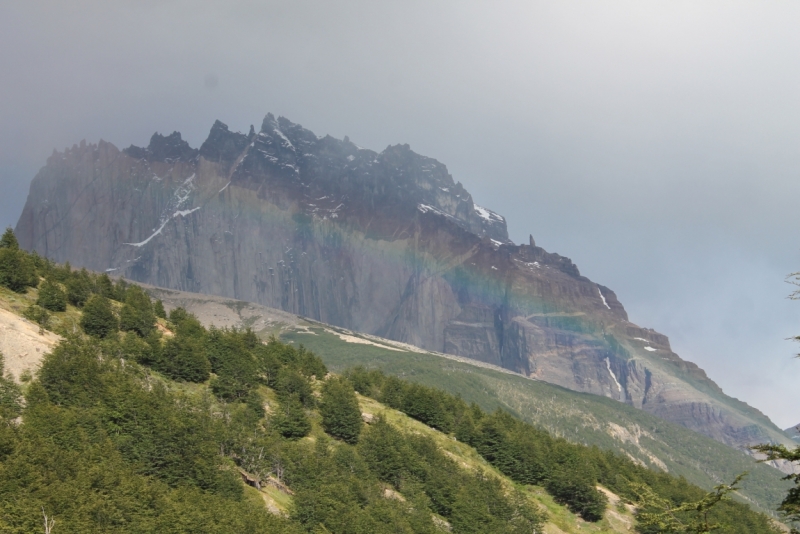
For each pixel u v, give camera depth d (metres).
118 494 154.25
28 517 136.38
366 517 194.75
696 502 88.38
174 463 181.12
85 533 137.12
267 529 163.75
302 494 190.88
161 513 153.88
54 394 194.62
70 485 149.88
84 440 174.50
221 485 180.62
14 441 157.25
